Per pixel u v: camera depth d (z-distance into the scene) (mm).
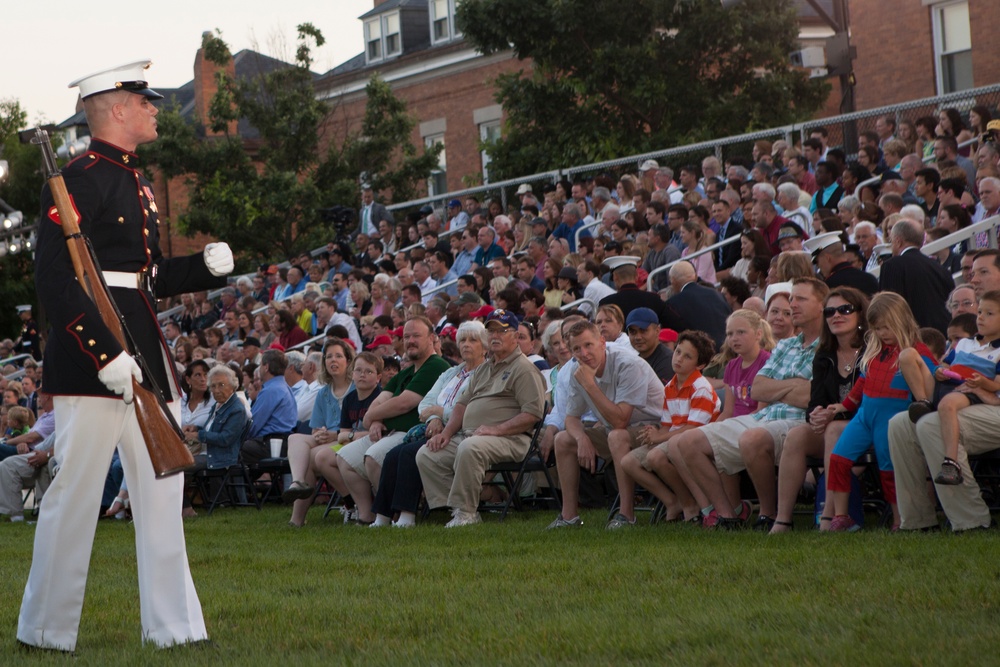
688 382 8438
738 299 11312
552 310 11859
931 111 17344
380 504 9820
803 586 5395
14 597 6172
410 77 34906
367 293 17359
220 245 5121
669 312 10891
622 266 11711
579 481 9281
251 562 7367
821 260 10062
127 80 4836
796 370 7977
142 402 4586
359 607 5449
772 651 4145
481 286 15367
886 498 7414
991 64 22438
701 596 5312
